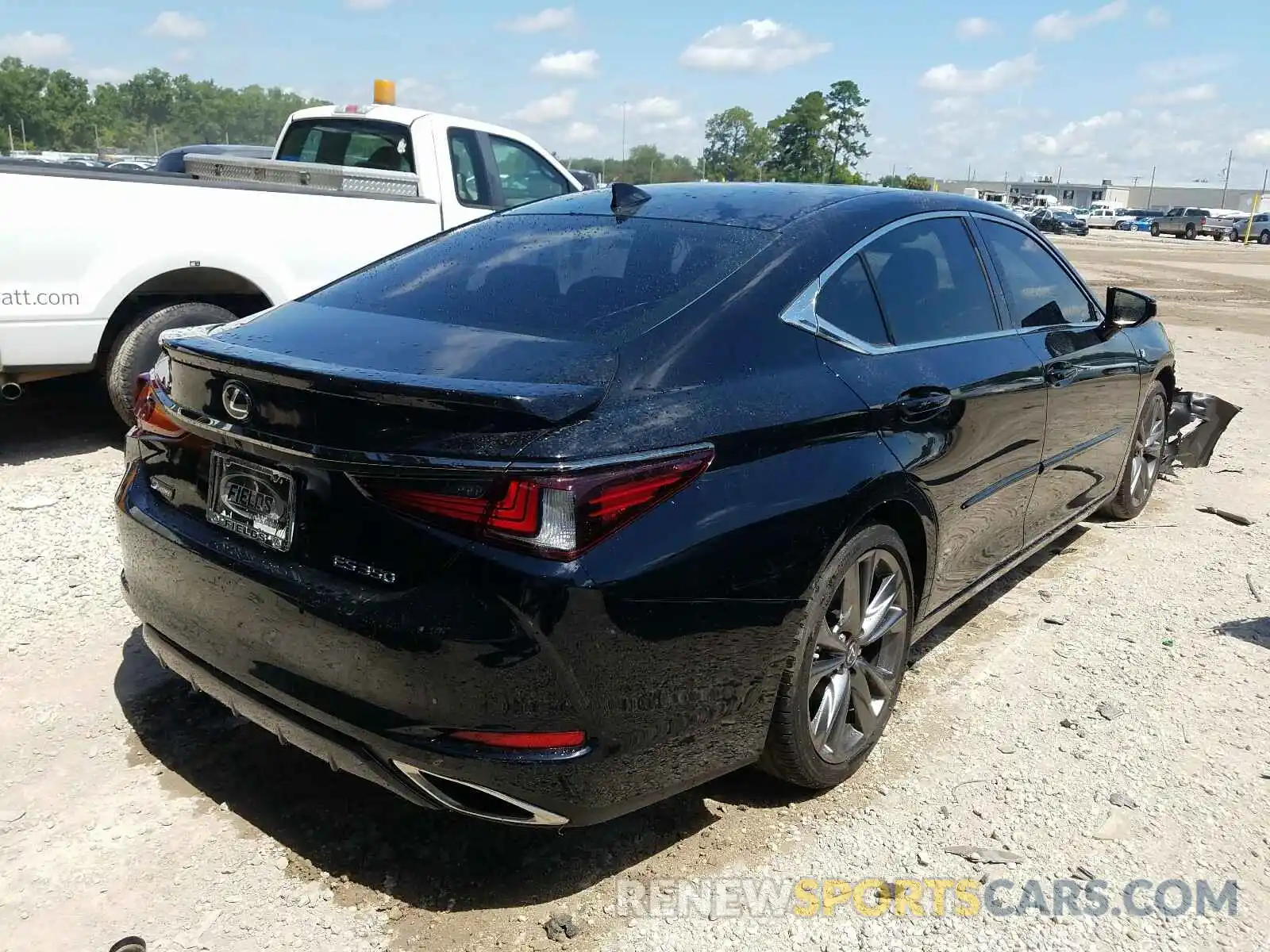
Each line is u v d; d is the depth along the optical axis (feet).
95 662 12.42
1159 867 9.55
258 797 10.05
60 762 10.44
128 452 10.51
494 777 7.79
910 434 10.60
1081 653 13.92
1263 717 12.29
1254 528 19.48
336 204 21.74
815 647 9.62
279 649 8.48
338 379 7.84
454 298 10.21
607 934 8.49
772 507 8.87
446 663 7.64
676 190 12.53
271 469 8.52
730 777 10.76
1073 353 14.62
